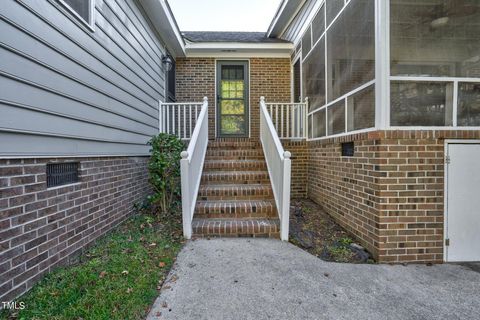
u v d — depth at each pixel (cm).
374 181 285
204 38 668
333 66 403
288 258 275
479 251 278
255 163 464
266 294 212
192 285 221
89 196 286
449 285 232
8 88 184
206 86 653
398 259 276
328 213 421
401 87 276
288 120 553
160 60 547
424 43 278
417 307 199
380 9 274
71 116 254
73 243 256
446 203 278
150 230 338
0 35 177
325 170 436
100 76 309
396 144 276
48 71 223
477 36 280
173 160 398
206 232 328
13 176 188
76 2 263
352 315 189
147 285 212
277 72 658
